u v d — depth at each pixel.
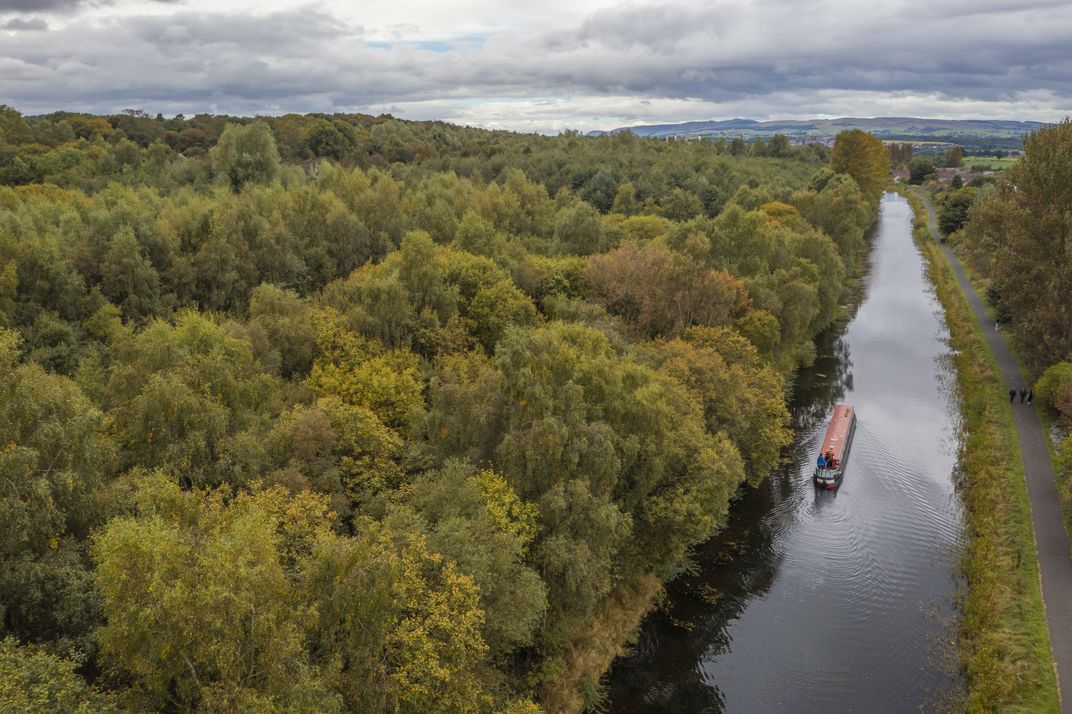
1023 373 94.50
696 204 162.50
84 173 139.25
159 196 115.62
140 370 45.44
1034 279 87.06
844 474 74.81
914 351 113.62
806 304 98.06
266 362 61.09
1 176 131.75
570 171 196.75
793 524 66.38
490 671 41.31
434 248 78.50
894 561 60.34
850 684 48.06
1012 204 89.88
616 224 133.75
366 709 30.62
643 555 57.50
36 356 60.44
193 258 79.44
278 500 37.59
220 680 26.78
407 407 56.72
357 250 97.44
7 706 23.03
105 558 26.73
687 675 49.69
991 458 71.81
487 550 39.19
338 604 29.92
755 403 68.62
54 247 69.56
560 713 45.31
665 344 77.38
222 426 43.34
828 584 58.12
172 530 28.31
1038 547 56.12
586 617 48.03
